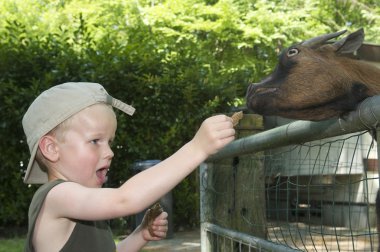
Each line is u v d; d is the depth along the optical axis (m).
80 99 1.80
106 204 1.58
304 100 2.12
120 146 8.23
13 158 7.89
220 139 1.55
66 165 1.81
